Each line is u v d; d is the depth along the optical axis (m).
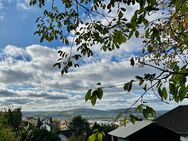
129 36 3.99
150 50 5.81
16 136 17.28
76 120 76.19
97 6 7.10
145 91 3.62
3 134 14.73
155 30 4.00
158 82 3.46
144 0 3.83
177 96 3.31
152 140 32.38
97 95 3.66
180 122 41.44
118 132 35.75
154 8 3.75
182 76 3.31
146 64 3.68
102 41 6.22
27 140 18.75
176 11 3.77
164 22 5.88
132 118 3.92
